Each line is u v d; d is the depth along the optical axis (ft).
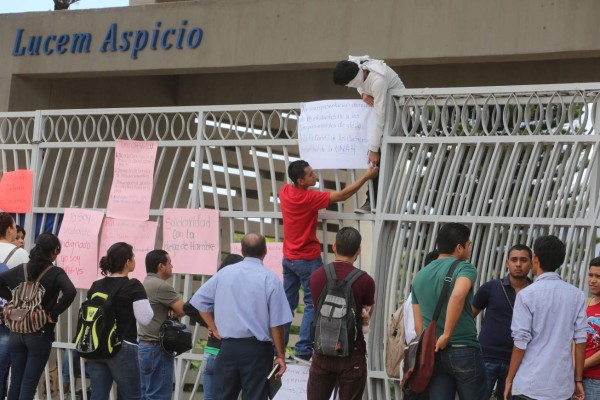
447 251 35.04
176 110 48.26
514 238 39.99
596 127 38.83
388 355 37.37
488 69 66.13
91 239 49.32
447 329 33.09
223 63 66.95
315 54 64.23
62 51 71.51
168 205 73.82
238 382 38.24
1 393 46.16
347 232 37.22
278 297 38.01
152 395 43.57
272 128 74.02
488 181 40.40
